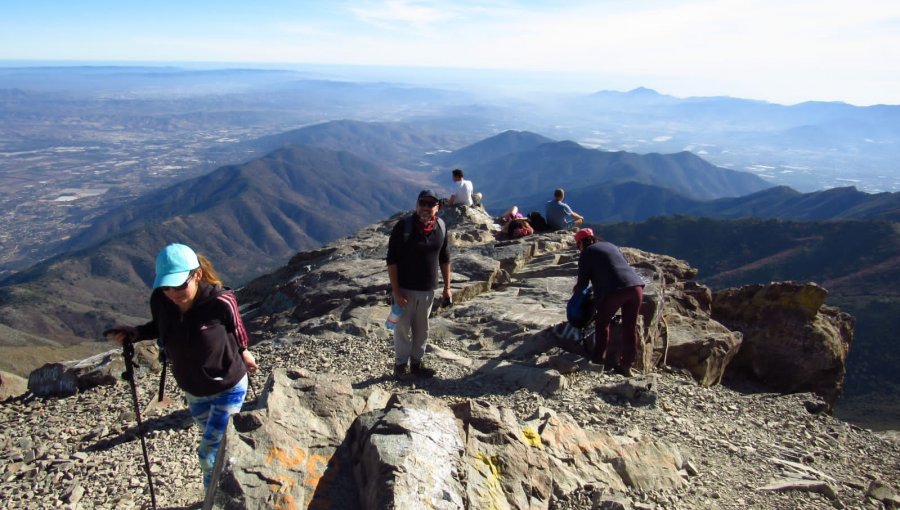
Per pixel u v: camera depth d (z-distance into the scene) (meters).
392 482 4.11
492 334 11.02
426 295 8.50
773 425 9.60
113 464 7.30
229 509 4.18
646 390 8.92
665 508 5.86
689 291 16.52
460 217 22.27
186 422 8.73
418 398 5.55
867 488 7.34
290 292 16.27
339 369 9.78
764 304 16.75
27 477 7.16
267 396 5.37
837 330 16.56
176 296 4.98
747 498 6.51
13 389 11.61
